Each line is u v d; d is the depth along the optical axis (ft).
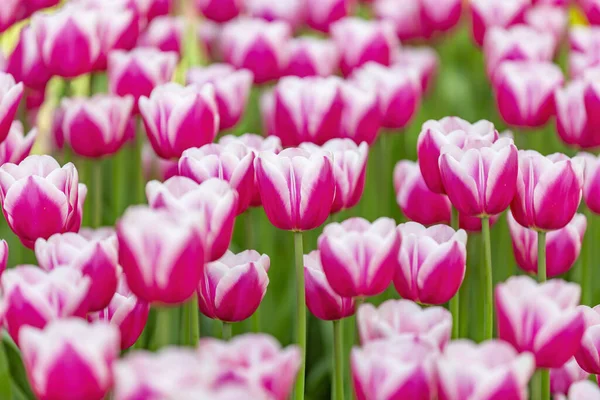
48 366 5.66
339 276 6.24
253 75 7.97
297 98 7.13
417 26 9.69
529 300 6.03
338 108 7.14
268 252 7.61
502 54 8.15
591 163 6.75
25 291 5.91
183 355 5.50
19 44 7.37
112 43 7.39
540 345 6.04
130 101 7.16
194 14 10.87
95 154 7.19
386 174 7.86
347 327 7.13
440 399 5.73
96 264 6.07
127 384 5.44
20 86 6.66
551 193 6.35
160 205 6.03
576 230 6.77
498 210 6.37
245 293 6.29
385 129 7.75
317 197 6.28
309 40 8.09
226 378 5.53
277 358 5.59
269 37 7.90
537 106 7.47
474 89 10.76
